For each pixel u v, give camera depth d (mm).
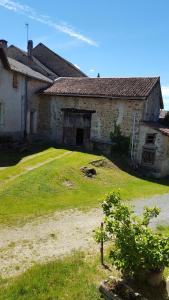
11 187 14195
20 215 11641
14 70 22016
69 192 15211
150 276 7020
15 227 10609
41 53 35625
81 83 26531
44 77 27594
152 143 22328
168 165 22891
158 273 7012
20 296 6605
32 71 26703
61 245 9492
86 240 9945
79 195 15023
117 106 23328
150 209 7738
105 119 23906
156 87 24984
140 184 19078
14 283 7066
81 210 12867
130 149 23109
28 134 25156
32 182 15172
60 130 25875
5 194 13391
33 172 16578
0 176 15633
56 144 25234
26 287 6895
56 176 16484
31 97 25219
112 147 23375
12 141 22438
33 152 21734
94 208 13242
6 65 21422
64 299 6562
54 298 6590
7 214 11586
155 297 6691
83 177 17609
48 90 25844
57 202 13570
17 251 8938
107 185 17531
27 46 31453
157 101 25953
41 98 26328
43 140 26141
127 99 22672
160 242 6797
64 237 10117
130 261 6695
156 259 6504
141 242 6633
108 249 9156
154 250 6555
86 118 24719
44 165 18125
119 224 7148
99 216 12273
